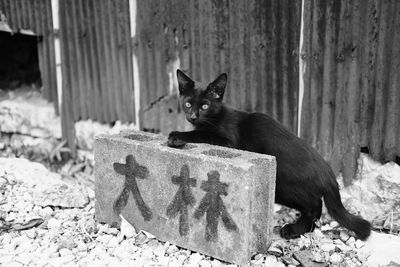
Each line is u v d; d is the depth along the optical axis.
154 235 1.26
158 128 1.70
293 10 1.42
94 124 1.82
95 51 1.75
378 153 1.38
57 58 1.82
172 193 1.21
